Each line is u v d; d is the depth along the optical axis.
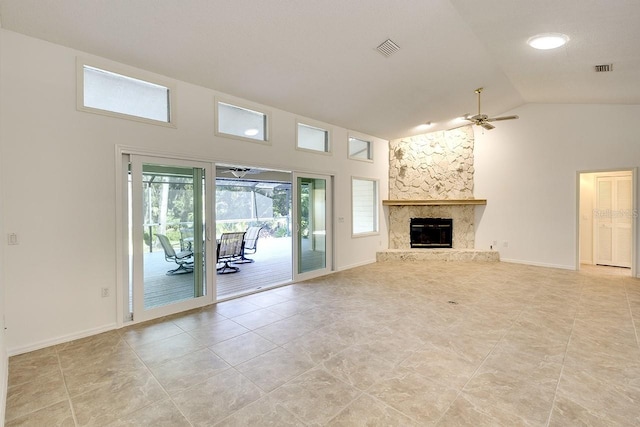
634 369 2.50
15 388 2.31
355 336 3.17
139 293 3.61
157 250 3.78
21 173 2.87
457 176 7.40
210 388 2.30
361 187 7.10
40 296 2.97
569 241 6.19
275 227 13.20
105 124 3.35
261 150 4.83
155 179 3.75
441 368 2.54
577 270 6.08
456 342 3.00
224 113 4.48
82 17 2.74
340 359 2.70
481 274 5.82
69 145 3.12
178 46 3.26
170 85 3.84
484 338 3.08
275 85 4.31
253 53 3.52
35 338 2.94
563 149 6.21
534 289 4.80
